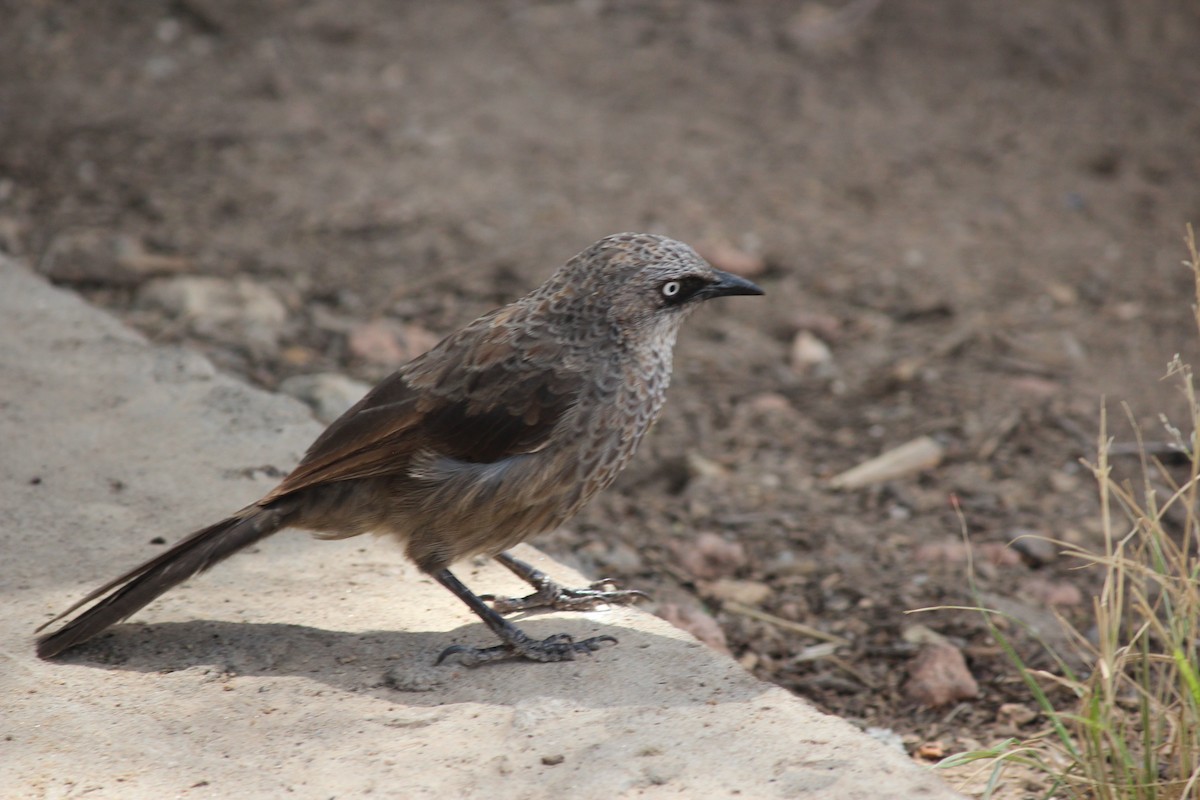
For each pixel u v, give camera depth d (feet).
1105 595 22.93
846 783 21.09
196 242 50.62
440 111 61.26
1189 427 41.22
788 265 51.19
